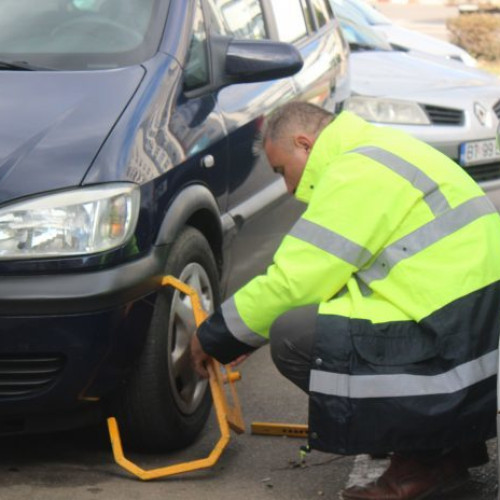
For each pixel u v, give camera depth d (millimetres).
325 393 5203
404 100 12094
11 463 6074
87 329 5480
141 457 6211
